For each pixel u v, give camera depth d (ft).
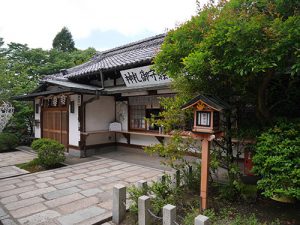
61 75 40.60
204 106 11.78
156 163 25.20
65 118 31.73
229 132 13.50
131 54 33.37
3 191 16.65
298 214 11.91
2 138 34.06
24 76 42.86
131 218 12.28
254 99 13.07
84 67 38.88
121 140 32.60
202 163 12.06
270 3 9.78
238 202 13.29
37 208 13.75
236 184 12.53
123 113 31.58
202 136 12.05
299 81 12.85
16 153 32.30
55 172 21.79
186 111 13.88
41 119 37.04
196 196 14.29
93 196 15.66
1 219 12.37
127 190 13.39
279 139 10.48
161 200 12.35
